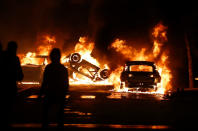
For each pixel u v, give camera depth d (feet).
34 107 47.03
